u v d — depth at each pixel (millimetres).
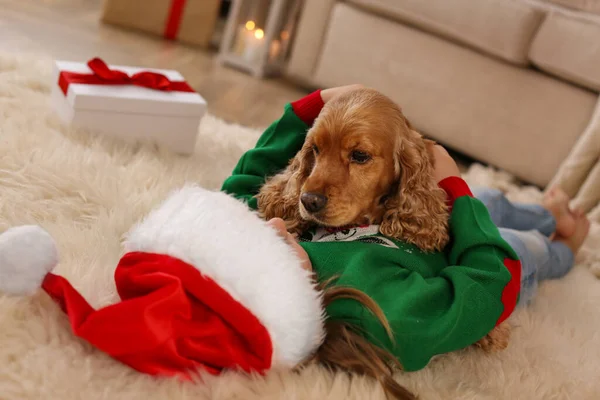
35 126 1784
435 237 1319
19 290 1017
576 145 2602
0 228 1308
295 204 1370
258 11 3463
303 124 1595
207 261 1013
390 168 1281
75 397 955
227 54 3463
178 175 1770
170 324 1002
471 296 1207
